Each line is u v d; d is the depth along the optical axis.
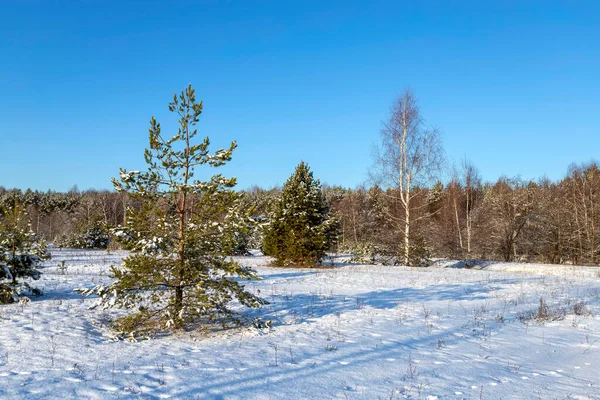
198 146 9.48
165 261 9.40
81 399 5.41
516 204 39.28
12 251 11.97
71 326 9.20
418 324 10.94
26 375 6.18
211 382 6.23
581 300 14.74
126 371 6.61
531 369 7.64
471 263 30.02
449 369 7.41
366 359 7.81
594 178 39.12
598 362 8.19
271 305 12.73
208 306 9.16
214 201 9.55
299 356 7.84
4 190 85.38
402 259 28.92
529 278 20.81
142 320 9.41
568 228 39.53
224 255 9.88
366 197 65.12
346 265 27.30
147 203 9.17
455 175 40.72
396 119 28.89
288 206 25.41
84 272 18.95
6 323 9.02
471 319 11.72
